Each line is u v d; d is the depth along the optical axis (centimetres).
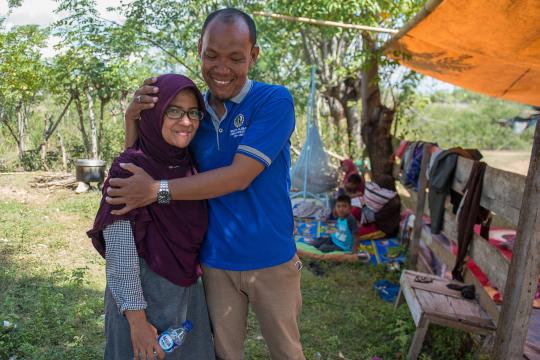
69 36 929
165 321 218
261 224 230
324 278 571
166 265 215
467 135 2598
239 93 225
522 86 847
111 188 202
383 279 570
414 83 980
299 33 1134
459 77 858
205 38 216
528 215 281
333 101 1204
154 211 212
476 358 362
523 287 284
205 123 233
